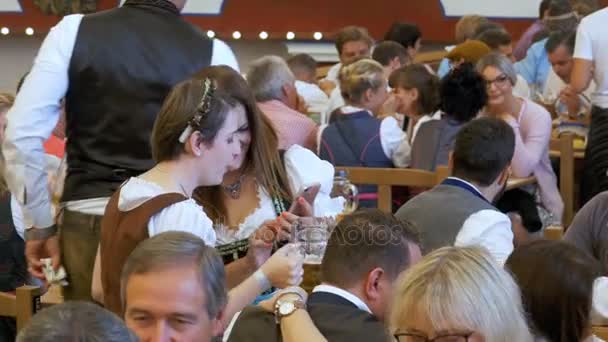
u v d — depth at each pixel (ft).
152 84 13.91
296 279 10.96
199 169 11.46
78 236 13.83
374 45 32.48
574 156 26.20
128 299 8.94
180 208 11.06
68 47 13.78
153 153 11.57
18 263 16.63
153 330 8.86
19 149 13.67
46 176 13.96
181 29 14.28
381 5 39.01
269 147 12.44
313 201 12.66
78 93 13.88
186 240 9.11
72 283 13.99
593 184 24.53
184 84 11.41
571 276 9.57
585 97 27.50
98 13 14.10
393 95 23.31
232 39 39.70
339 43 31.76
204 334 8.95
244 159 12.44
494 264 8.20
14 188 13.93
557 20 32.68
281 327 9.91
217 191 12.53
